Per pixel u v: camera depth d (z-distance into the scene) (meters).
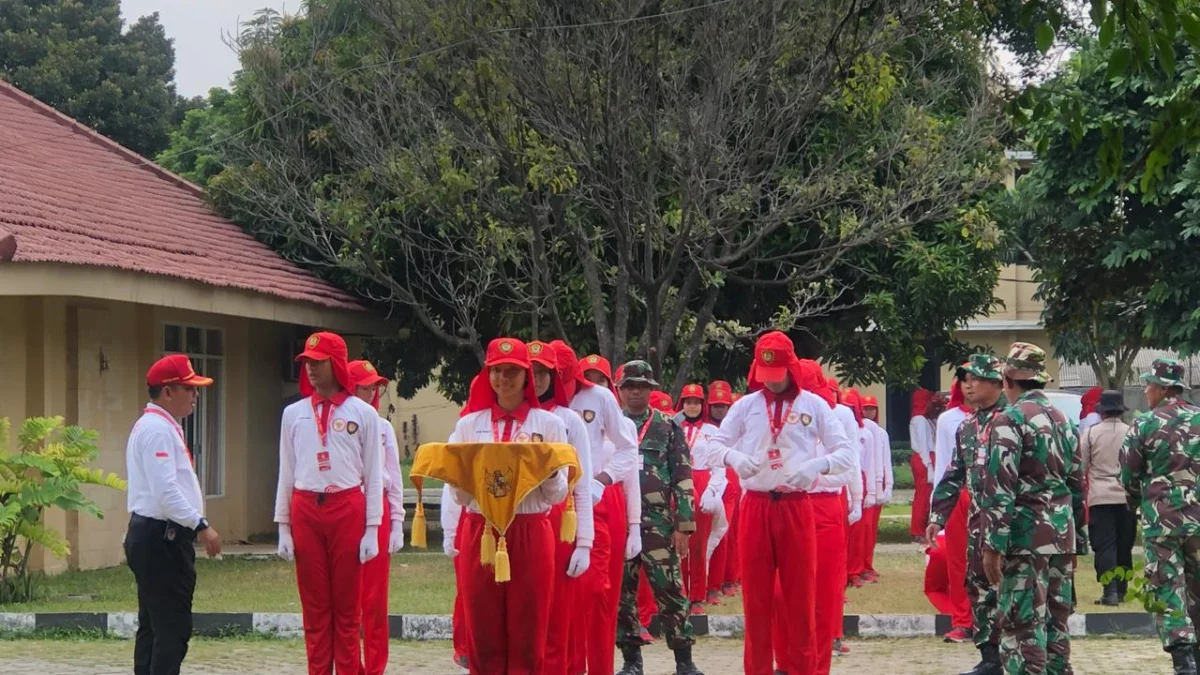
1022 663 8.43
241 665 10.61
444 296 20.61
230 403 20.39
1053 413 8.57
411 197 17.42
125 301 15.89
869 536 16.06
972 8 14.17
